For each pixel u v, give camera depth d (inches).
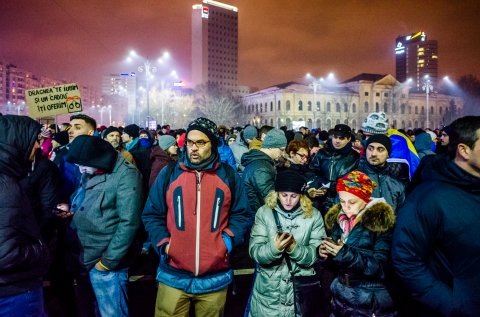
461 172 83.7
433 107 3784.5
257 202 169.0
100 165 123.5
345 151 201.8
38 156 142.9
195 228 114.3
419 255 87.6
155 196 121.6
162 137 251.0
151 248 193.9
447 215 83.0
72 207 133.0
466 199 83.2
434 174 88.7
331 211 123.8
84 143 123.0
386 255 102.7
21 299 93.0
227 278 119.6
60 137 233.8
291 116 3363.7
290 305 121.0
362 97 3595.0
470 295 82.0
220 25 6446.9
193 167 117.1
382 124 192.4
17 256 90.4
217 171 119.5
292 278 120.2
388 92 3651.6
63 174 177.0
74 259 131.5
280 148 178.1
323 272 184.7
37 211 139.5
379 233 104.3
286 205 124.0
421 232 86.4
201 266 113.7
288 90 3363.7
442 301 84.2
